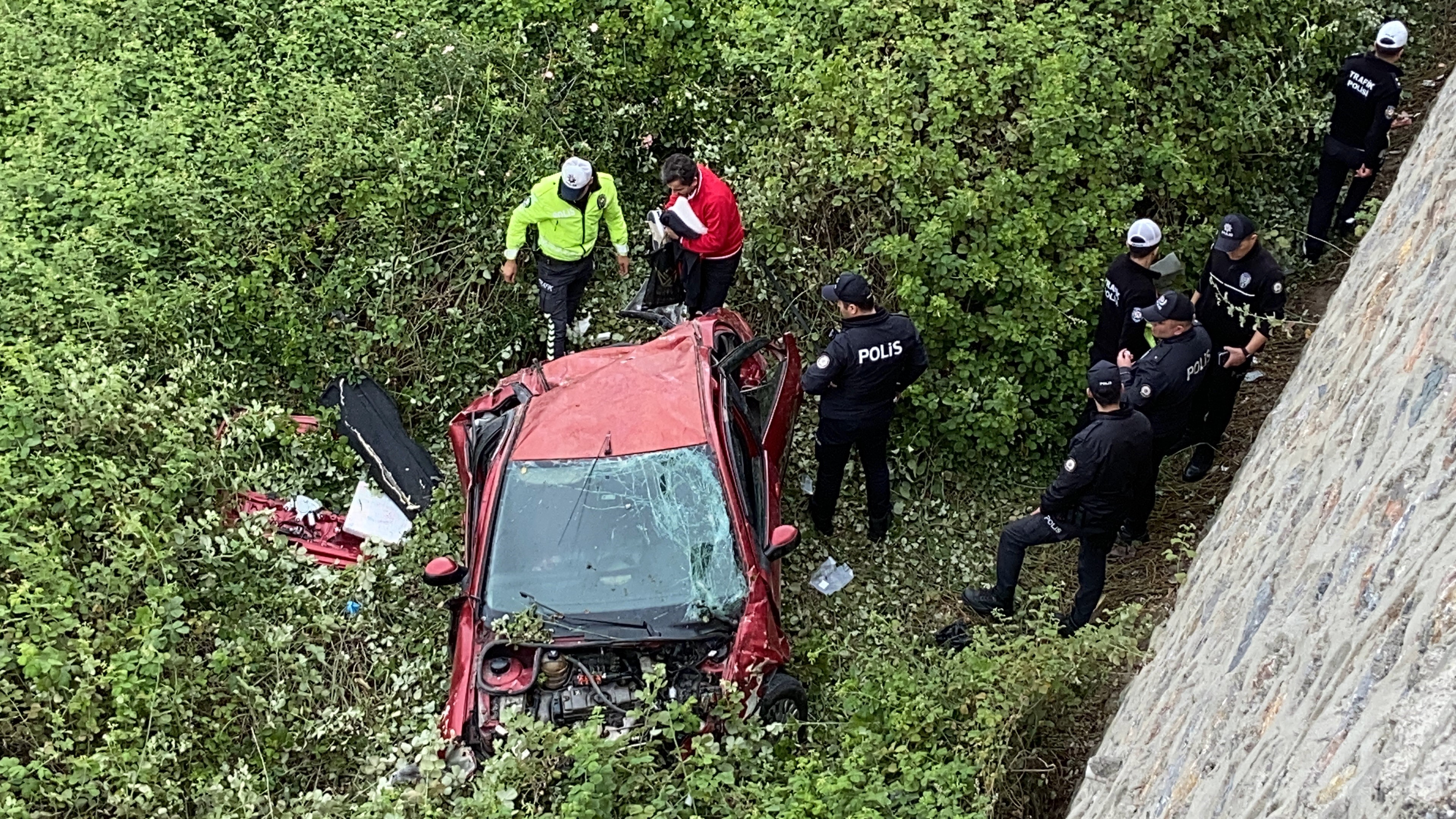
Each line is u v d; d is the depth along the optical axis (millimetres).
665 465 6082
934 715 5234
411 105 8758
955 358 7500
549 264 7832
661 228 7879
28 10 9805
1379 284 5723
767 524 6238
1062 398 7633
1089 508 6055
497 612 5684
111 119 8734
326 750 5992
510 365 8367
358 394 7789
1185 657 4918
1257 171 8875
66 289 7336
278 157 8250
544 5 9633
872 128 7879
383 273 7996
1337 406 5109
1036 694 5219
